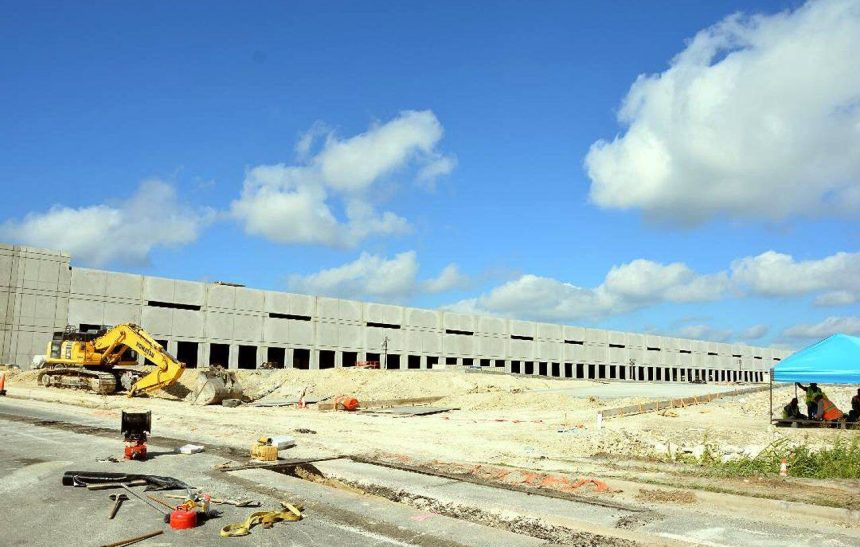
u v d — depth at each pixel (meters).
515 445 18.31
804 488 11.08
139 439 12.88
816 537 8.18
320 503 9.42
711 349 132.12
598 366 114.19
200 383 32.47
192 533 7.74
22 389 34.56
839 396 34.19
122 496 9.35
